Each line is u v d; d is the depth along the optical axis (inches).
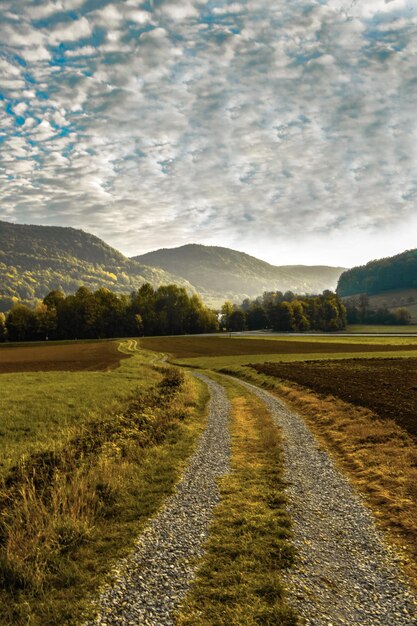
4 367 2177.7
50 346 4045.3
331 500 450.0
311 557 326.6
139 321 5969.5
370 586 287.0
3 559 315.0
